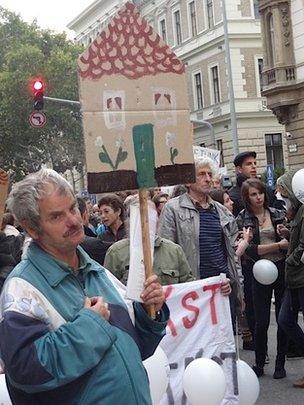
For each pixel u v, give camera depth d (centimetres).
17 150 4547
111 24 288
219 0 3906
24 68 4284
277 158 3953
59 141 4519
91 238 630
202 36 4112
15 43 4603
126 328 268
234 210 805
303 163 3006
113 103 287
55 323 252
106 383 249
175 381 496
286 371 680
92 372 250
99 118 284
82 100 282
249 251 673
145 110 292
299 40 2956
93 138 283
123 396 251
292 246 607
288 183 646
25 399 252
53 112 4294
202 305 507
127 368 256
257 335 659
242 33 3878
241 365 509
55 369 240
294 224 604
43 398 251
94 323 247
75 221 262
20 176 4634
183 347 501
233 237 585
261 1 3088
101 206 645
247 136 3900
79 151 4531
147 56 293
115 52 288
